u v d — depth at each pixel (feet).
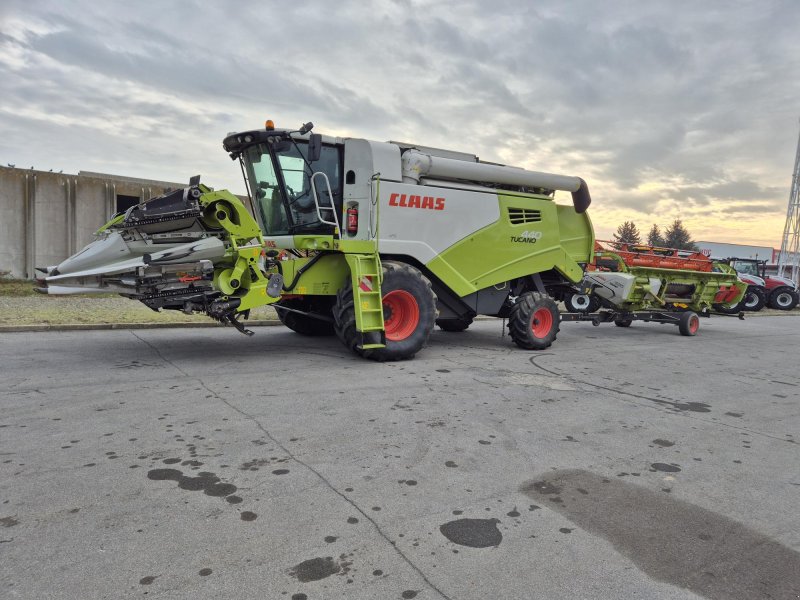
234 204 22.34
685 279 46.03
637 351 32.63
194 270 21.93
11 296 41.86
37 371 20.22
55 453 12.49
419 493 11.21
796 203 93.04
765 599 8.22
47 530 9.17
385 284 24.09
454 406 17.71
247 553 8.73
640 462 13.69
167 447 13.07
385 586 8.02
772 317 66.44
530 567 8.74
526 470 12.75
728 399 21.03
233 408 16.33
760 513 11.12
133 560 8.40
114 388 18.16
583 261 34.47
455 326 37.19
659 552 9.42
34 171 48.44
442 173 26.78
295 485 11.29
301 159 25.25
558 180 31.09
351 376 21.27
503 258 29.01
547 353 29.73
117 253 21.25
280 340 29.78
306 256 25.80
